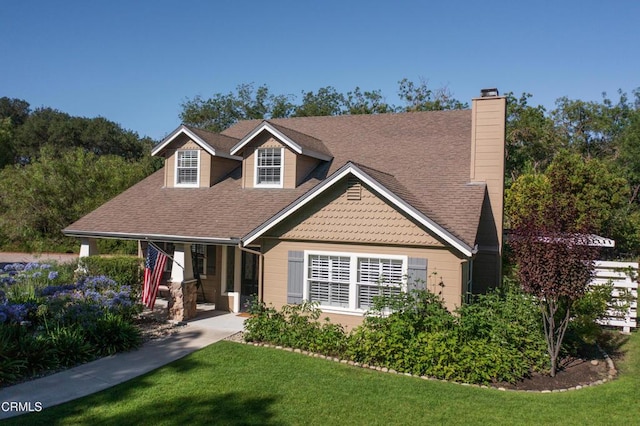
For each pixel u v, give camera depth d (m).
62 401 8.38
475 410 8.26
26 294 13.15
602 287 14.29
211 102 49.44
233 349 11.74
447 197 14.32
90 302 12.46
